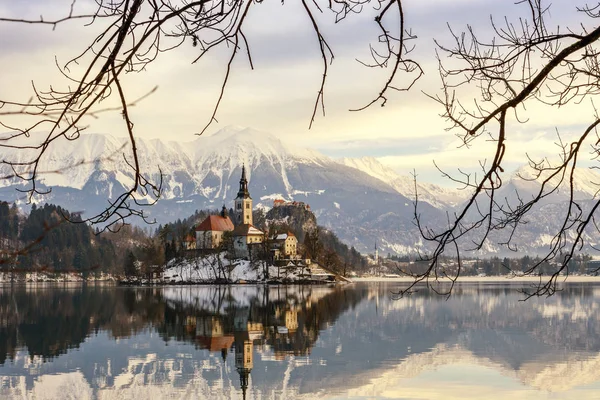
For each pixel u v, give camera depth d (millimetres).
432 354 65688
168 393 48094
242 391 48844
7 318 104938
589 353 65688
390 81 7684
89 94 6633
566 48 7793
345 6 7445
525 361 61250
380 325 93438
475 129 8336
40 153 6531
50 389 49000
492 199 8859
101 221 7281
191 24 7258
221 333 82750
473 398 46562
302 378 53469
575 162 8883
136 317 106812
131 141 6918
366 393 48344
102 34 6648
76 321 99250
